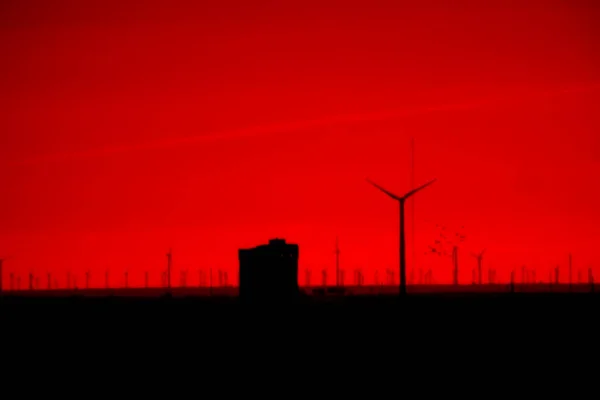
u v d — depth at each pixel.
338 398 196.50
